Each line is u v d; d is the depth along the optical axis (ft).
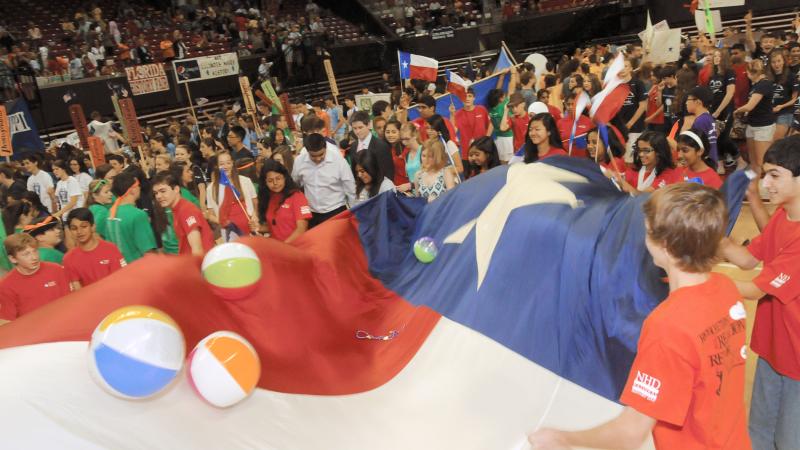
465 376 11.73
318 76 78.13
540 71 53.42
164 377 8.46
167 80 64.28
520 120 28.55
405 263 15.02
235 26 82.94
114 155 29.43
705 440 7.30
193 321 10.66
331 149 22.11
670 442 7.50
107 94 64.18
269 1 92.07
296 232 19.63
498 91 31.35
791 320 10.66
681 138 16.30
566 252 11.70
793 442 11.16
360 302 13.65
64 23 74.18
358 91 74.38
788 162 10.16
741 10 75.20
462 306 12.95
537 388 11.18
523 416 10.84
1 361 8.77
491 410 11.05
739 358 7.60
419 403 11.43
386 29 88.69
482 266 13.10
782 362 10.98
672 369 6.99
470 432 10.76
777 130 32.17
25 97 57.77
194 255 11.85
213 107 70.38
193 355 9.31
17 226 20.86
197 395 9.40
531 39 85.87
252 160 27.02
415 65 39.40
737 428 7.64
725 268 23.18
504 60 40.45
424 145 20.84
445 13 91.04
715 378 7.18
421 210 15.78
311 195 22.38
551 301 11.69
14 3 76.54
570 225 11.94
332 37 82.99
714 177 16.30
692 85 30.73
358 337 12.90
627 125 33.24
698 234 6.94
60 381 8.54
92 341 8.37
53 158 38.01
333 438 10.29
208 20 83.30
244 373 9.31
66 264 17.34
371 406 11.34
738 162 33.83
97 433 8.17
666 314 7.18
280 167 19.60
